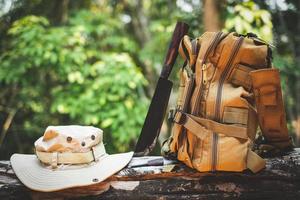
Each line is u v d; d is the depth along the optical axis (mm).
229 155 1300
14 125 4625
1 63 3922
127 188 1404
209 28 3037
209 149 1313
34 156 1463
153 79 4980
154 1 5086
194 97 1368
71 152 1329
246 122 1333
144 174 1411
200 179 1421
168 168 1416
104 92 3797
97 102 3770
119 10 5391
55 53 3766
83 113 3736
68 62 3889
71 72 3865
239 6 3207
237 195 1430
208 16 3047
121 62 3926
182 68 1489
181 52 1488
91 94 3762
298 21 3855
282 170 1437
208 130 1325
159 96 1577
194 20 3701
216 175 1417
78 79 3799
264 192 1435
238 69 1360
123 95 3717
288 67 3451
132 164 1462
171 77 3832
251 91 1384
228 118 1328
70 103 3836
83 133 1363
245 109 1337
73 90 3957
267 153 1520
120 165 1401
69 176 1306
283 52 4016
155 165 1459
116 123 3666
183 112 1378
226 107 1332
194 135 1352
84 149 1340
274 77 1350
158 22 4199
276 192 1439
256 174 1421
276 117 1434
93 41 4695
